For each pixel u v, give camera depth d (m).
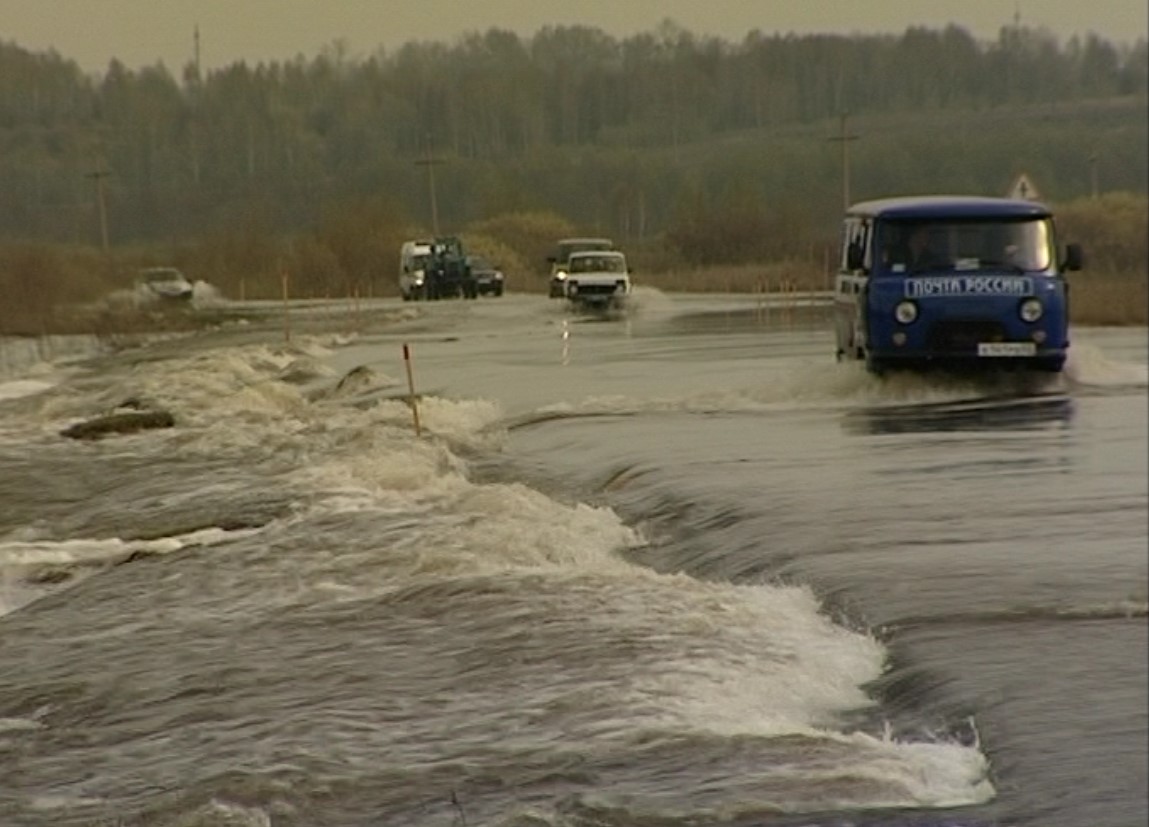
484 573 41.56
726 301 189.50
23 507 60.22
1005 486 51.44
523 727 29.72
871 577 39.84
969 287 76.38
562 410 77.62
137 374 110.44
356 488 56.66
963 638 34.56
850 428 66.94
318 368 107.62
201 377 98.06
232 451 70.50
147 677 34.72
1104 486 50.94
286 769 28.02
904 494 50.50
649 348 116.94
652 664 33.16
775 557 42.91
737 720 29.89
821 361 96.88
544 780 27.00
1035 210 77.94
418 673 33.50
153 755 29.55
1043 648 33.69
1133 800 25.73
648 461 59.62
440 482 56.97
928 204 78.56
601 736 28.98
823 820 25.11
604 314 167.88
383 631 36.84
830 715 30.78
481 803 26.20
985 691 31.08
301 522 50.22
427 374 102.25
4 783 28.39
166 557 47.28
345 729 30.20
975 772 27.22
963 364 76.81
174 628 38.97
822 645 34.66
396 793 26.78
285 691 32.91
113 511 57.31
